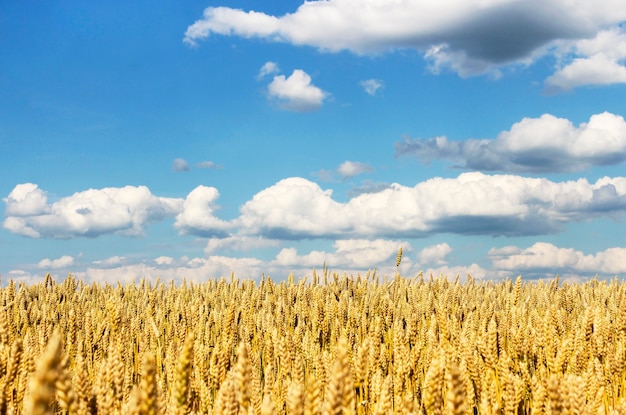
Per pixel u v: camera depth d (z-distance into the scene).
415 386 7.18
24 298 15.71
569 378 5.13
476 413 6.58
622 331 8.45
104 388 4.61
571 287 16.39
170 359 7.46
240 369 4.25
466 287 18.09
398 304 13.88
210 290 18.42
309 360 8.38
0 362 5.68
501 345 7.98
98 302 16.89
